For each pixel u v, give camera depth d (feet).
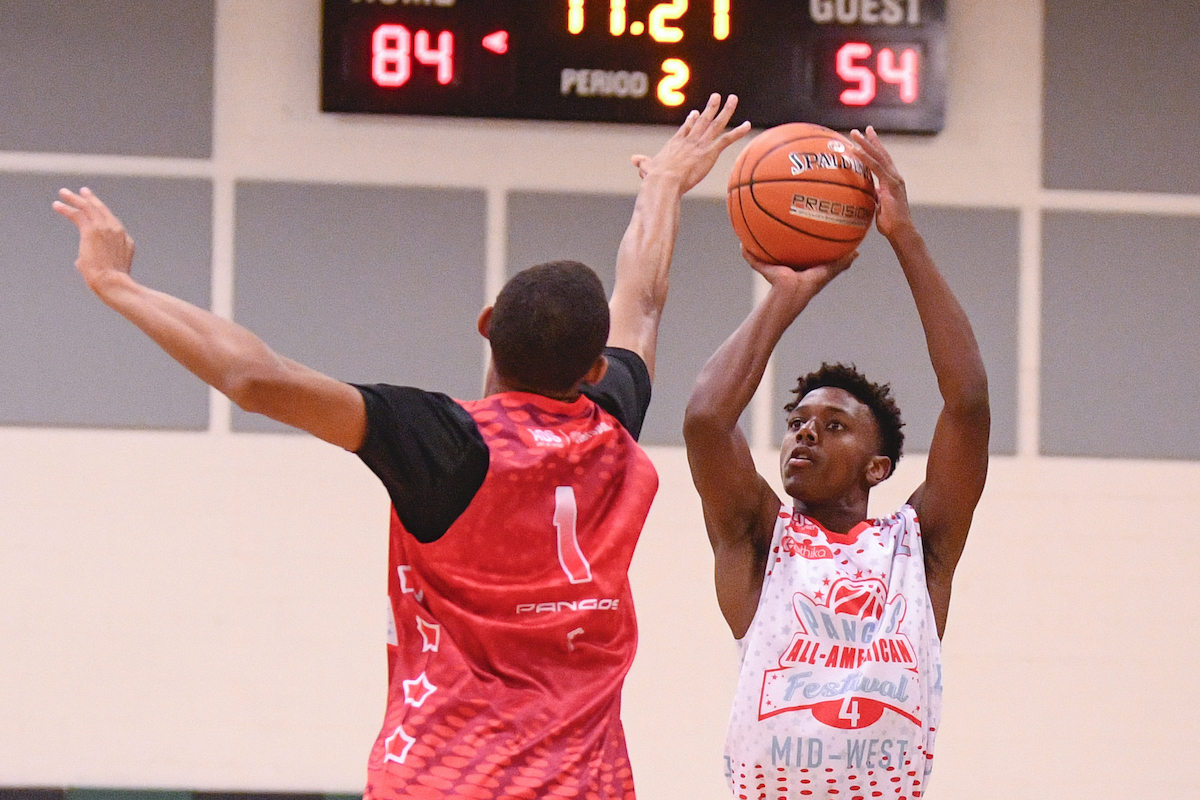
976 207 34.81
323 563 33.50
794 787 13.87
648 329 14.90
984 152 34.83
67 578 33.12
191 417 33.60
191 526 33.37
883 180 14.62
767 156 15.19
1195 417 35.01
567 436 12.35
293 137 33.94
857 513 15.40
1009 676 34.14
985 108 34.88
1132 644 34.32
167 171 33.78
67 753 32.86
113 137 33.65
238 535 33.42
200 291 33.83
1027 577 34.40
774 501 15.08
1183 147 35.09
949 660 34.12
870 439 15.25
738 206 15.23
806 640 14.12
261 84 33.96
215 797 32.76
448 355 34.19
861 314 34.55
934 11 33.24
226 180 33.86
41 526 33.17
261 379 11.02
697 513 34.01
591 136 34.35
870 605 14.16
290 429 33.65
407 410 11.68
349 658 33.37
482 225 34.30
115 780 32.86
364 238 34.09
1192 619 34.42
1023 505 34.58
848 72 32.99
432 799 11.24
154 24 33.73
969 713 34.01
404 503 11.76
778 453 34.27
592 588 12.09
